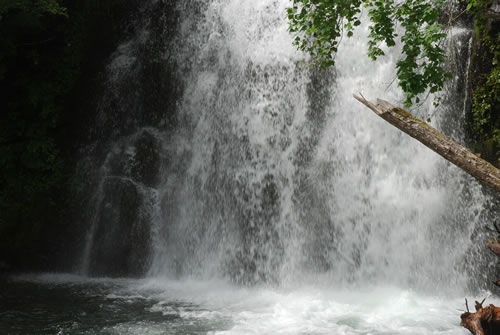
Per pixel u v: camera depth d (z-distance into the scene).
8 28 12.05
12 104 12.43
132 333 7.52
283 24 12.46
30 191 12.20
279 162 11.85
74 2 13.38
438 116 10.75
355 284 10.71
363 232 10.85
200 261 12.07
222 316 8.47
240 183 12.11
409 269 10.41
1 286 10.98
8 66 12.51
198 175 12.65
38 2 11.58
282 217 11.52
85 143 13.47
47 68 12.88
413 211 10.54
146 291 10.60
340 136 11.43
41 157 12.33
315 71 11.88
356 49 11.67
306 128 11.77
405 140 10.80
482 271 9.96
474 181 10.19
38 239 12.77
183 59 13.52
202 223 12.32
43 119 12.58
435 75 6.89
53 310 8.90
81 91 13.62
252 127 12.26
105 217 12.58
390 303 9.36
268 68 12.37
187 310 8.91
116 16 14.31
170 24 13.88
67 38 13.23
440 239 10.30
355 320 8.23
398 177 10.76
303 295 10.25
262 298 9.97
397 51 11.27
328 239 11.09
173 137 13.20
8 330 7.68
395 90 11.13
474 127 10.44
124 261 12.25
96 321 8.16
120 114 13.80
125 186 12.59
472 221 10.12
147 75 13.74
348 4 7.52
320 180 11.39
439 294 10.10
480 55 10.52
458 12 11.09
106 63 14.07
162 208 12.70
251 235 11.73
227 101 12.70
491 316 5.48
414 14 7.07
